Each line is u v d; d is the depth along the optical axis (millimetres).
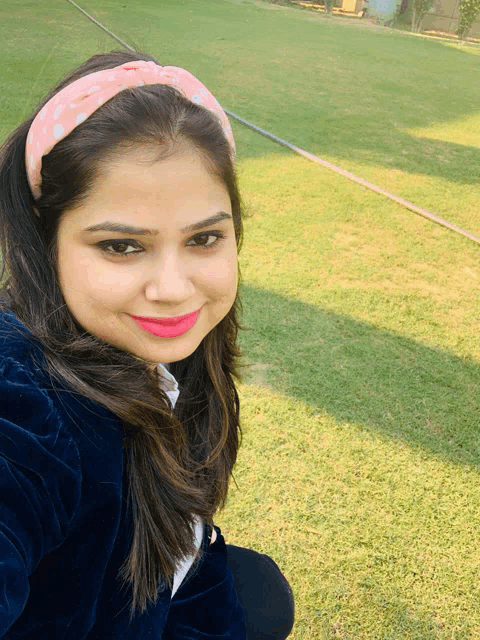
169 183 774
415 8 18906
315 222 4715
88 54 8203
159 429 943
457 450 2709
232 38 11734
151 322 839
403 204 5242
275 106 7746
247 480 2420
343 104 8352
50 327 877
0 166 887
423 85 10336
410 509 2391
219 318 920
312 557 2162
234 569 1446
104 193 772
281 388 2930
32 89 6508
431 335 3521
